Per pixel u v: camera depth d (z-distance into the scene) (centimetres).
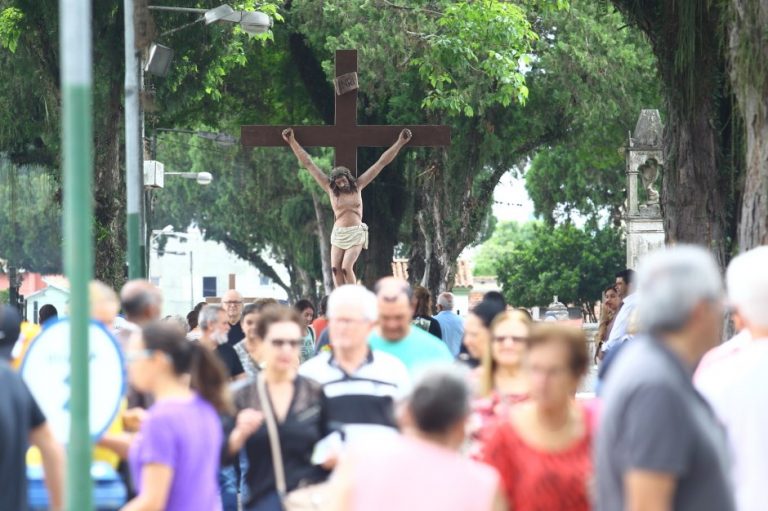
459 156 5806
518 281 10325
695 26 2348
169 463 1128
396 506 916
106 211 4159
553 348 1062
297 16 5650
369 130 3181
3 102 4366
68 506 989
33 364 1335
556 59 5806
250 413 1323
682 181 2489
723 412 1080
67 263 990
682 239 2503
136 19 2616
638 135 4959
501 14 5084
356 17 5325
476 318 1552
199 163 9762
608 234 10025
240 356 1916
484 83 5247
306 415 1350
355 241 3147
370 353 1457
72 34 986
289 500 1270
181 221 10912
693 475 845
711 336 880
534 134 5972
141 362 1175
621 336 1905
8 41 4122
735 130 2381
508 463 1080
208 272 16225
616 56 5788
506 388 1355
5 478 1111
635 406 841
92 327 1313
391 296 1628
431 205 5781
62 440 1328
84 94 988
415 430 941
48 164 4900
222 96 6178
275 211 8162
